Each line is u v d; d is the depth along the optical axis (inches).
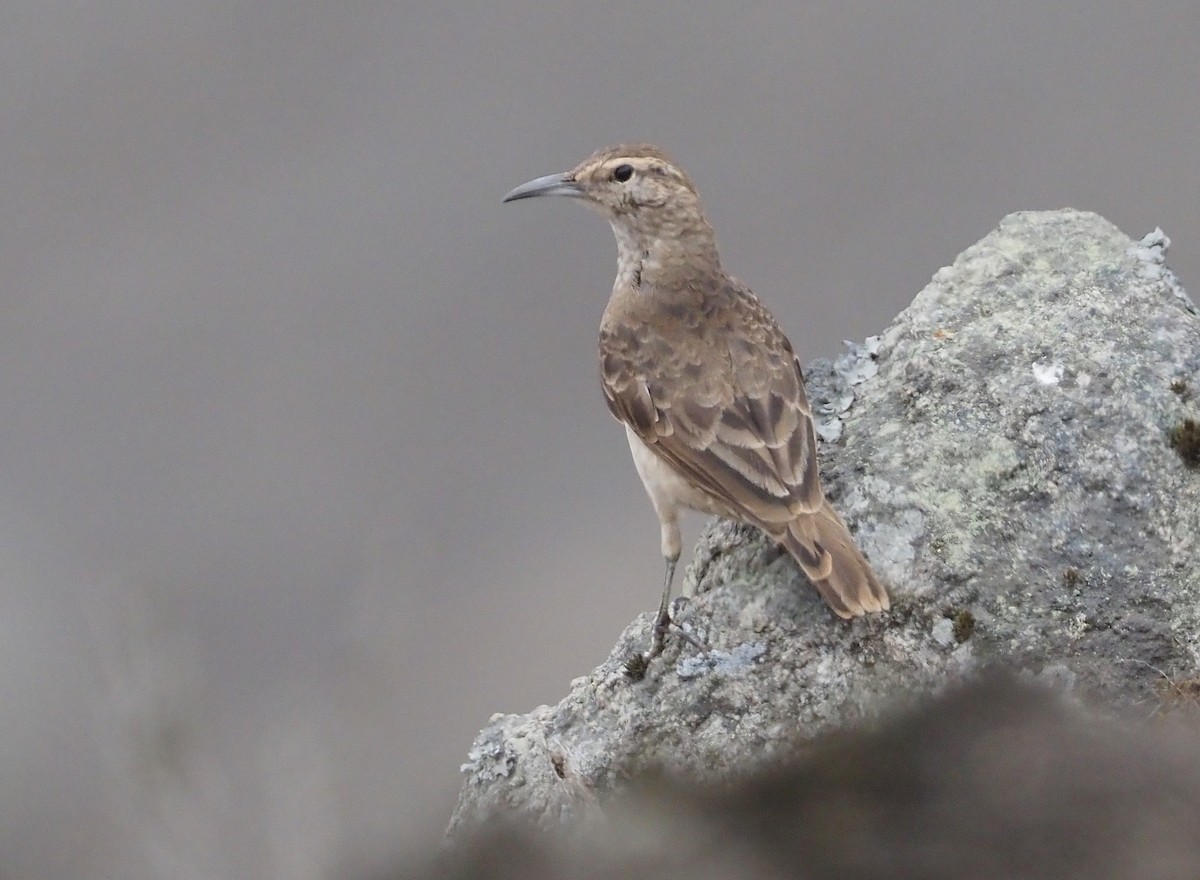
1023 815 277.9
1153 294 547.2
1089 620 478.9
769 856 288.7
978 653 478.3
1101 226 577.3
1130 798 278.5
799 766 309.7
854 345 579.8
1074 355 527.8
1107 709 462.9
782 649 497.4
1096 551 490.6
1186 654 470.3
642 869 296.8
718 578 531.8
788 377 557.9
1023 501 502.9
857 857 280.5
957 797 286.2
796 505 510.6
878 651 488.7
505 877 313.6
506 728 521.7
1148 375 517.7
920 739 304.0
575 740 500.4
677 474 556.1
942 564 491.8
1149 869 265.0
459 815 508.1
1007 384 527.2
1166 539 490.9
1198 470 502.0
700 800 315.3
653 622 530.3
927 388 539.8
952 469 513.7
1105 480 500.1
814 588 506.3
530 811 499.2
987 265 572.4
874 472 520.7
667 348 577.0
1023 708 309.9
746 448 538.9
